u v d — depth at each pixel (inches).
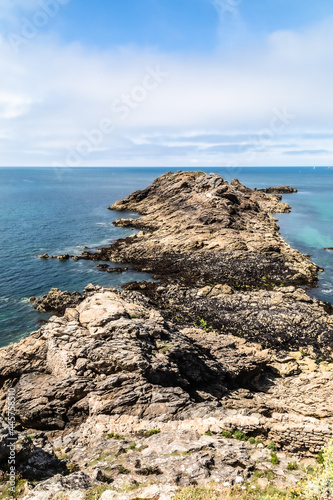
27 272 2893.7
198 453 669.3
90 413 966.4
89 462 681.0
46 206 6402.6
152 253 3302.2
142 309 1455.5
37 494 515.5
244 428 805.2
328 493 489.4
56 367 1108.5
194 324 1983.3
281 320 1973.4
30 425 1009.5
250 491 555.2
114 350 1097.4
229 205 4183.1
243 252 3100.4
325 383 1279.5
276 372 1521.9
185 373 1216.8
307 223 4852.4
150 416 912.9
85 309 1380.4
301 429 759.1
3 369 1146.0
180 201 4795.8
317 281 2674.7
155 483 567.5
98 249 3582.7
